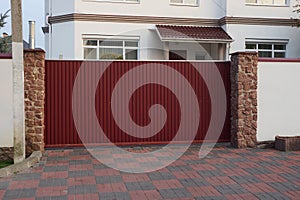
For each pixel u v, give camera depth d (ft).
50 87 25.98
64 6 42.68
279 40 46.37
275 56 47.01
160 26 43.83
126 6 43.42
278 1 46.83
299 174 19.40
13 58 21.42
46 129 25.94
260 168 20.74
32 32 27.07
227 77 28.09
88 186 17.33
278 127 27.37
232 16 44.68
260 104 27.09
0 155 23.75
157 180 18.39
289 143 25.73
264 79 27.09
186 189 16.92
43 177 18.84
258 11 45.60
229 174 19.47
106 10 42.86
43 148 24.90
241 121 26.73
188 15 45.24
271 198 15.62
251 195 16.03
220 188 17.04
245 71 26.66
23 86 21.85
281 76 27.32
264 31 45.70
